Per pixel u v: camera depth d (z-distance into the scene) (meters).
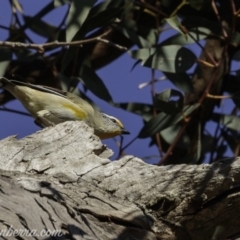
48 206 7.41
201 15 12.44
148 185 8.10
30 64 13.00
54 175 8.32
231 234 8.16
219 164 7.89
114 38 12.93
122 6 11.66
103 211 7.73
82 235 7.09
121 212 7.76
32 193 7.61
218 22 11.79
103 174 8.31
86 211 7.70
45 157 8.55
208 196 7.87
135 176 8.21
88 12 10.73
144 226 7.76
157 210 7.99
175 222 7.96
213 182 7.80
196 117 12.42
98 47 12.86
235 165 7.78
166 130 12.58
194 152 12.50
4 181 7.68
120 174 8.27
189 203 7.91
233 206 7.87
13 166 8.46
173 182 8.01
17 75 11.87
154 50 11.46
